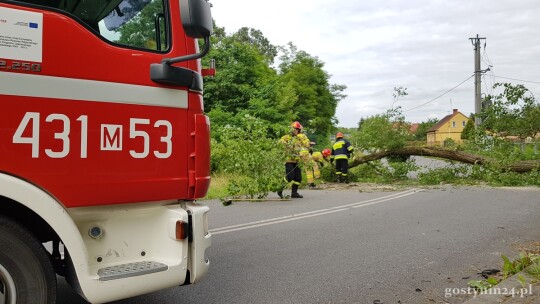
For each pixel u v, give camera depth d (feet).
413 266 17.72
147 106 10.27
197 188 11.01
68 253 9.55
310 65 162.40
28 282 8.93
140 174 10.18
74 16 9.45
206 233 11.34
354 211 31.14
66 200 9.26
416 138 58.59
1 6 8.68
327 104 165.78
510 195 38.86
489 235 22.98
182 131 10.81
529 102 48.29
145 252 10.58
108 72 9.75
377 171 56.70
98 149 9.61
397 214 29.71
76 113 9.34
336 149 53.16
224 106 85.92
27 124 8.77
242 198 37.88
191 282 10.88
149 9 10.55
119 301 13.80
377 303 13.92
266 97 91.61
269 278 16.24
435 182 50.24
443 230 24.34
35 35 8.93
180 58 10.43
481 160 48.73
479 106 125.90
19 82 8.71
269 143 37.58
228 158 38.50
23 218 9.63
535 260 16.52
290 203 35.65
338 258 18.88
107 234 10.11
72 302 13.53
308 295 14.57
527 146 50.75
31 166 8.82
